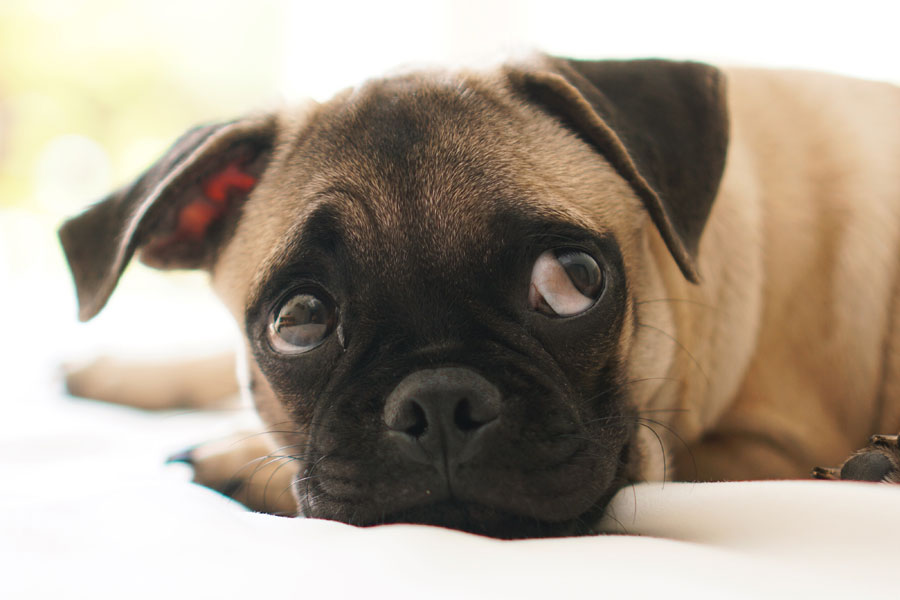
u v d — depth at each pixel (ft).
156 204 0.93
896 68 1.82
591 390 0.82
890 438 0.80
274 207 0.91
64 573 0.57
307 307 0.84
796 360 1.00
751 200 1.02
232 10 3.21
